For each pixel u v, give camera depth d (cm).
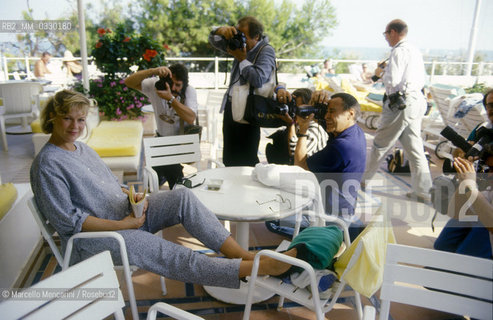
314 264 172
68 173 189
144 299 235
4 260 219
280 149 310
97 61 568
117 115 573
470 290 132
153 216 213
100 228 190
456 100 487
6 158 520
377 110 705
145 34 587
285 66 1800
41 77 822
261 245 303
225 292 238
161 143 295
